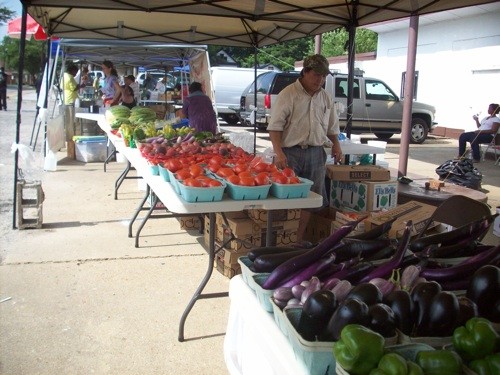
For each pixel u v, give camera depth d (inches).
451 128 669.9
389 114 611.5
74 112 449.4
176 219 252.8
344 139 266.2
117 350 131.7
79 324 144.3
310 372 64.4
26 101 1226.6
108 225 239.8
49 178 343.3
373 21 253.4
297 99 185.5
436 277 79.8
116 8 224.2
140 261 194.2
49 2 211.8
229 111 770.2
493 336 60.3
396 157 501.0
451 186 223.6
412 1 218.7
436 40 677.3
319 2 237.1
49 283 171.3
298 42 1477.6
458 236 93.7
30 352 129.3
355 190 195.0
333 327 64.1
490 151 509.4
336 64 891.4
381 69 789.9
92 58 502.9
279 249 92.1
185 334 140.4
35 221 235.6
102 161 415.5
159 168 158.1
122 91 438.6
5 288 166.4
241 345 90.0
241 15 248.8
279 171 146.7
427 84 701.9
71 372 121.3
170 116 448.1
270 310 81.0
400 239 96.6
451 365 56.9
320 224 192.2
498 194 322.7
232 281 95.6
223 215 172.6
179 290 168.9
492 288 70.8
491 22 585.3
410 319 67.3
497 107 452.1
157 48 443.2
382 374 55.5
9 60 2218.3
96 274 180.2
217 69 768.9
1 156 430.6
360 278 81.4
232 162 160.7
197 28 311.7
